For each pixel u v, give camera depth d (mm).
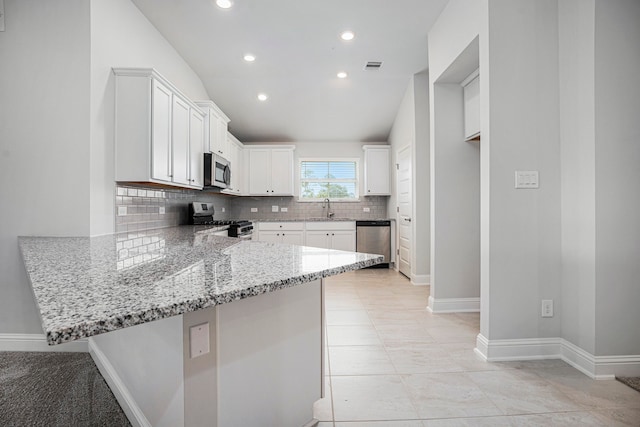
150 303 704
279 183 5957
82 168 2262
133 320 642
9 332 2279
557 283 2180
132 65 2803
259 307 1181
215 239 2217
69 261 1278
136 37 2873
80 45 2266
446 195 3178
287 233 5730
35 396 1703
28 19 2266
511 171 2170
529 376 1945
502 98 2170
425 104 4391
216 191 4539
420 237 4352
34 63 2258
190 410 966
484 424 1514
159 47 3316
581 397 1722
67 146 2260
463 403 1677
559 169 2178
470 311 3191
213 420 1031
